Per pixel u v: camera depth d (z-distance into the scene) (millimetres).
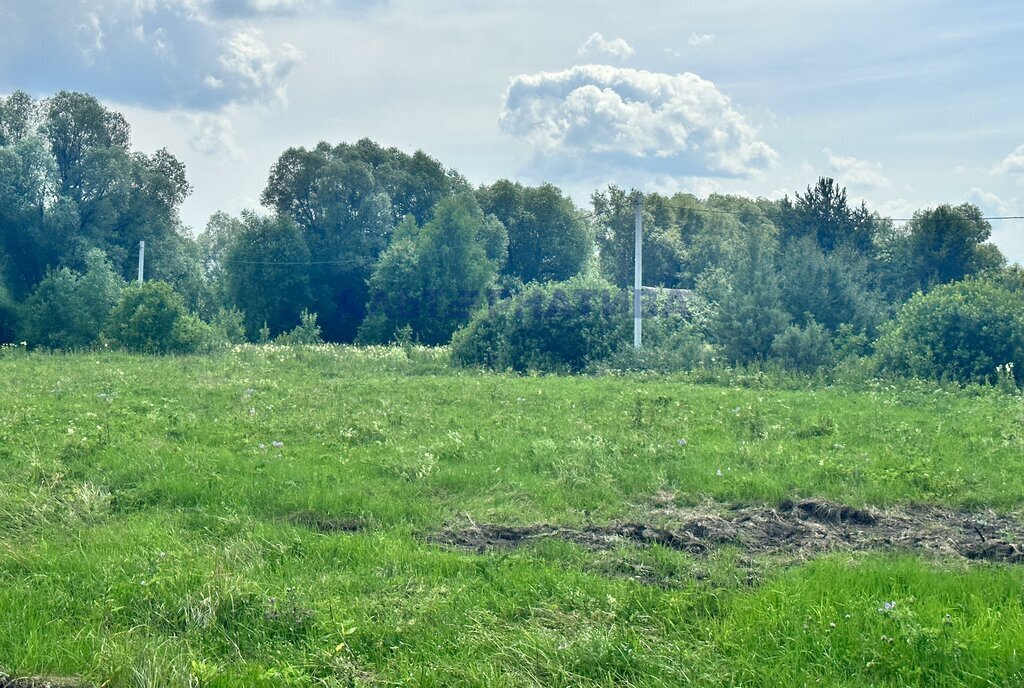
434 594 7199
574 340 33219
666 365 30141
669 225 82500
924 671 6051
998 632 6473
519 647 6324
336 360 33688
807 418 16922
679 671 6055
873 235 48062
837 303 32969
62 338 45969
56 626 6719
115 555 8242
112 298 47531
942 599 7230
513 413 17078
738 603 7090
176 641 6523
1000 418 17406
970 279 28422
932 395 21359
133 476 11203
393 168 75875
